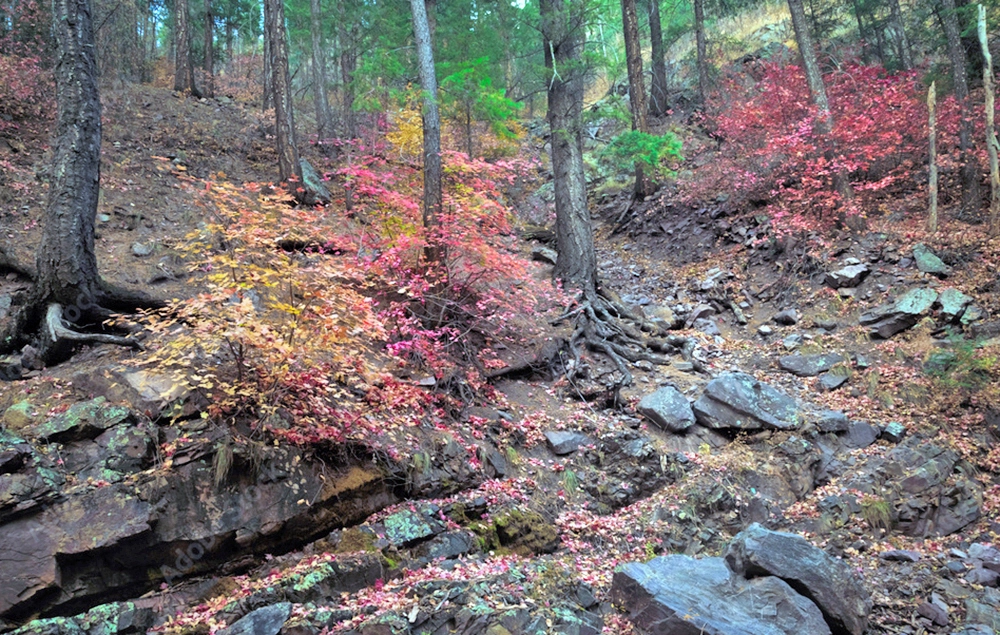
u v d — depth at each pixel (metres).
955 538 6.98
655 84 22.06
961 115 12.36
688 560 5.71
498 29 15.34
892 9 18.69
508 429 7.91
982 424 8.30
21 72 13.61
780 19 24.58
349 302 6.53
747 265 13.48
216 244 8.74
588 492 7.46
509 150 13.27
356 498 6.08
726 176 15.91
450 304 8.91
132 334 7.10
